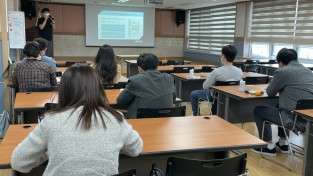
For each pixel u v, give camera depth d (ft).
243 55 29.40
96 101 4.09
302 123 9.41
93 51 36.11
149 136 5.95
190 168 4.75
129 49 37.58
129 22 36.91
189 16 39.60
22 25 14.94
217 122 7.06
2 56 13.04
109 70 10.47
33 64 10.71
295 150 11.35
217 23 33.71
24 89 10.63
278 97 10.55
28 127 6.15
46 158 4.19
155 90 8.06
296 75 9.61
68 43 35.04
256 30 28.12
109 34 36.37
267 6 26.50
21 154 3.91
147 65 8.33
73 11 34.78
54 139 3.79
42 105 8.25
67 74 4.14
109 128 4.03
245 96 10.18
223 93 11.05
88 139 3.84
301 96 9.48
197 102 14.26
